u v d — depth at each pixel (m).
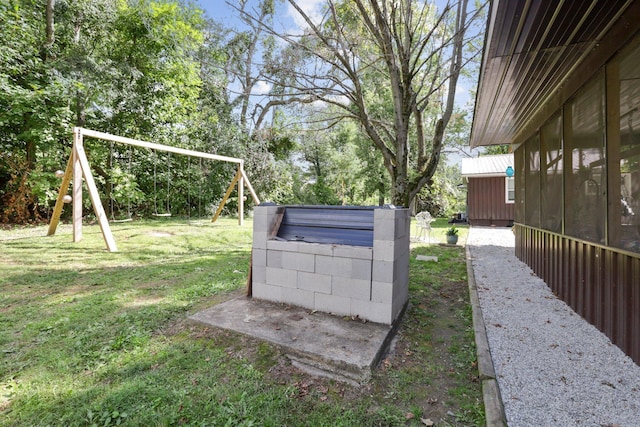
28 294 3.71
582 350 2.52
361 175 18.56
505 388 2.02
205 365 2.22
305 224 3.45
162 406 1.79
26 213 9.70
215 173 13.90
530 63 3.17
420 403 1.87
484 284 4.42
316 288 3.13
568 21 2.44
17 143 10.04
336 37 7.10
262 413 1.75
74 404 1.80
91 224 10.14
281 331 2.64
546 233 4.42
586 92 3.14
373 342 2.44
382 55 6.98
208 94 14.70
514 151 6.53
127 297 3.61
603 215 2.81
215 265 5.33
